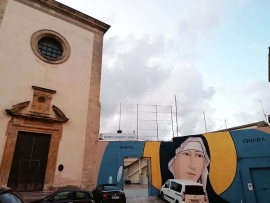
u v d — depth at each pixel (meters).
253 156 13.84
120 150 16.83
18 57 12.01
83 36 15.35
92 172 12.74
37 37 13.10
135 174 33.75
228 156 14.64
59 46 14.35
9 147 10.55
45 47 13.74
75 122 12.97
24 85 11.77
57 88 12.89
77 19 15.41
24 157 11.05
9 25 12.23
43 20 13.73
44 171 11.45
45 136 12.00
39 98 12.12
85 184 12.25
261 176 13.38
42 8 13.90
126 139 24.16
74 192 9.15
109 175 16.03
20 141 11.15
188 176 15.65
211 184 14.64
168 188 13.77
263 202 12.84
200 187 12.23
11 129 10.79
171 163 16.64
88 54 15.12
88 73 14.61
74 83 13.70
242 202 13.25
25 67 12.09
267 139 13.70
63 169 11.77
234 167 14.21
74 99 13.37
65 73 13.53
